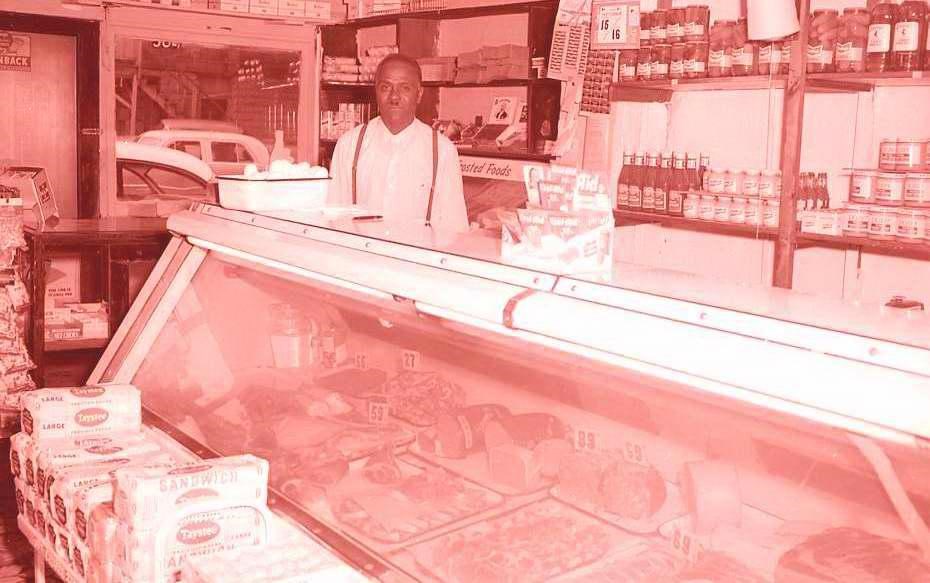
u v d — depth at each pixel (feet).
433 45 19.65
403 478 6.38
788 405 3.87
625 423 5.66
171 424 8.21
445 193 13.79
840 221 11.81
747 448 4.98
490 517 5.77
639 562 5.05
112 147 19.25
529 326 4.90
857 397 3.48
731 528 5.03
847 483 4.57
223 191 8.89
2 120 18.39
